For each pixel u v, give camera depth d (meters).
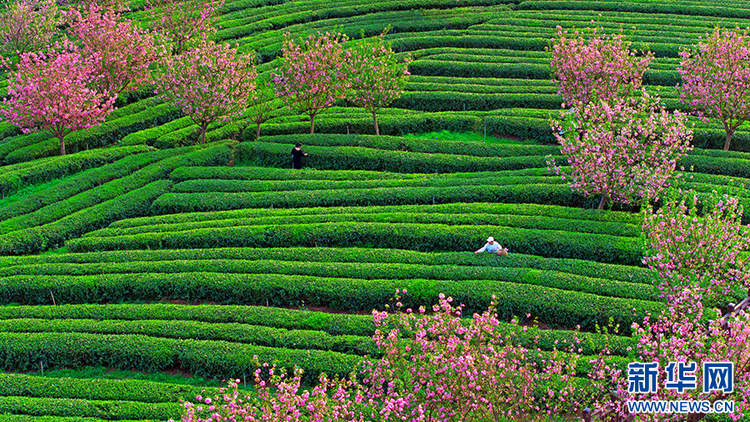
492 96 48.53
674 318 21.25
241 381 25.25
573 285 28.17
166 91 43.72
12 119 42.41
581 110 35.69
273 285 29.20
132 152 43.44
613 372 20.17
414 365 18.98
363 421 19.94
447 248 32.50
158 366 25.91
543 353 24.27
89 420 22.41
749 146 41.53
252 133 46.31
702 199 33.62
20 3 56.69
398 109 48.12
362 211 35.38
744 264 24.48
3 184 39.12
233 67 43.03
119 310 28.19
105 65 46.56
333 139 43.47
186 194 37.62
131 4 64.81
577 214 33.53
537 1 64.25
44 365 26.42
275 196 37.00
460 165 40.47
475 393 18.48
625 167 32.53
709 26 57.56
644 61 40.56
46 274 30.70
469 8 64.44
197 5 56.00
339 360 24.83
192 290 29.72
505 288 27.91
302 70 42.91
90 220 35.62
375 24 60.50
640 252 30.33
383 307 28.67
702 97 39.22
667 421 18.45
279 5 66.31
